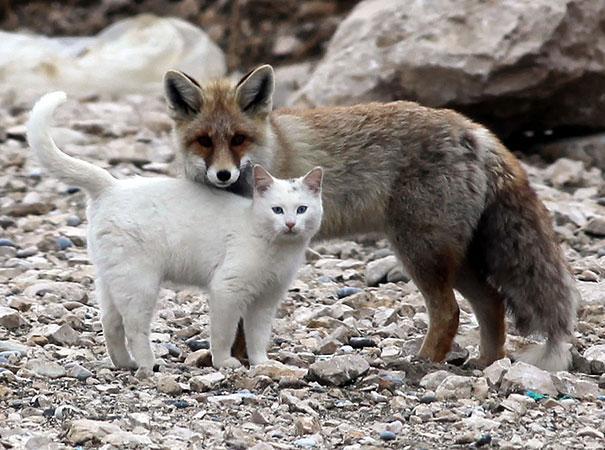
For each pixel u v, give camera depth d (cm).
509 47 2122
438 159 1241
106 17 3188
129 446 903
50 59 2805
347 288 1520
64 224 1850
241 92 1244
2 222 1850
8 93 2688
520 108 2170
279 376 1098
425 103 2177
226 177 1183
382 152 1259
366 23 2294
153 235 1095
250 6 2969
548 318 1204
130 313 1096
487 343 1242
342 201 1276
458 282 1262
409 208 1247
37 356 1169
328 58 2362
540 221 1238
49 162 1098
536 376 1079
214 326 1124
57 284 1471
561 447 927
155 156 2231
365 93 2203
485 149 1248
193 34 2930
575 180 2088
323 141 1274
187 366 1151
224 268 1109
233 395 1043
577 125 2227
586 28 2134
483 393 1062
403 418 1005
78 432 921
